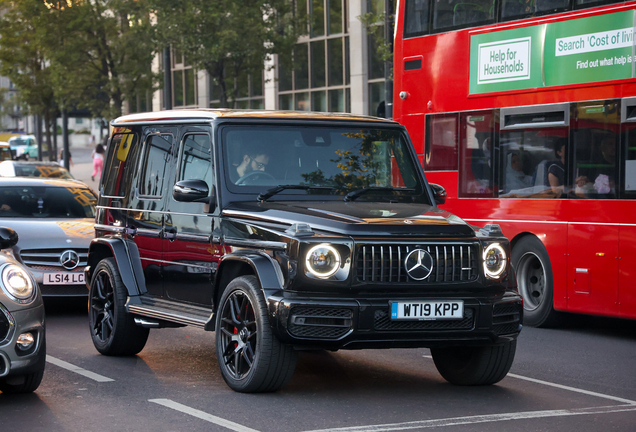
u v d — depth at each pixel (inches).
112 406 255.6
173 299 311.9
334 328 247.1
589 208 414.3
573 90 419.8
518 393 281.3
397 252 250.4
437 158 494.0
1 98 4067.4
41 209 500.4
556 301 431.5
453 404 261.6
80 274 452.8
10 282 257.9
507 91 453.1
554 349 382.6
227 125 298.0
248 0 1010.7
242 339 265.7
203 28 979.9
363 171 305.1
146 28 1143.0
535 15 438.9
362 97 1191.6
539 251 443.2
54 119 1972.2
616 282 402.6
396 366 326.6
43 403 259.9
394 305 247.4
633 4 394.0
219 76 1024.2
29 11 1205.1
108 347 338.3
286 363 257.6
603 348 386.6
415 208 281.6
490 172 464.8
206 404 256.5
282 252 253.4
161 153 327.6
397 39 519.2
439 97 492.4
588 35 412.8
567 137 423.8
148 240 326.6
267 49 1034.1
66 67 1225.4
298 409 250.5
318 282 246.2
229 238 278.1
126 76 1245.1
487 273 260.1
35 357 258.7
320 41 1277.1
